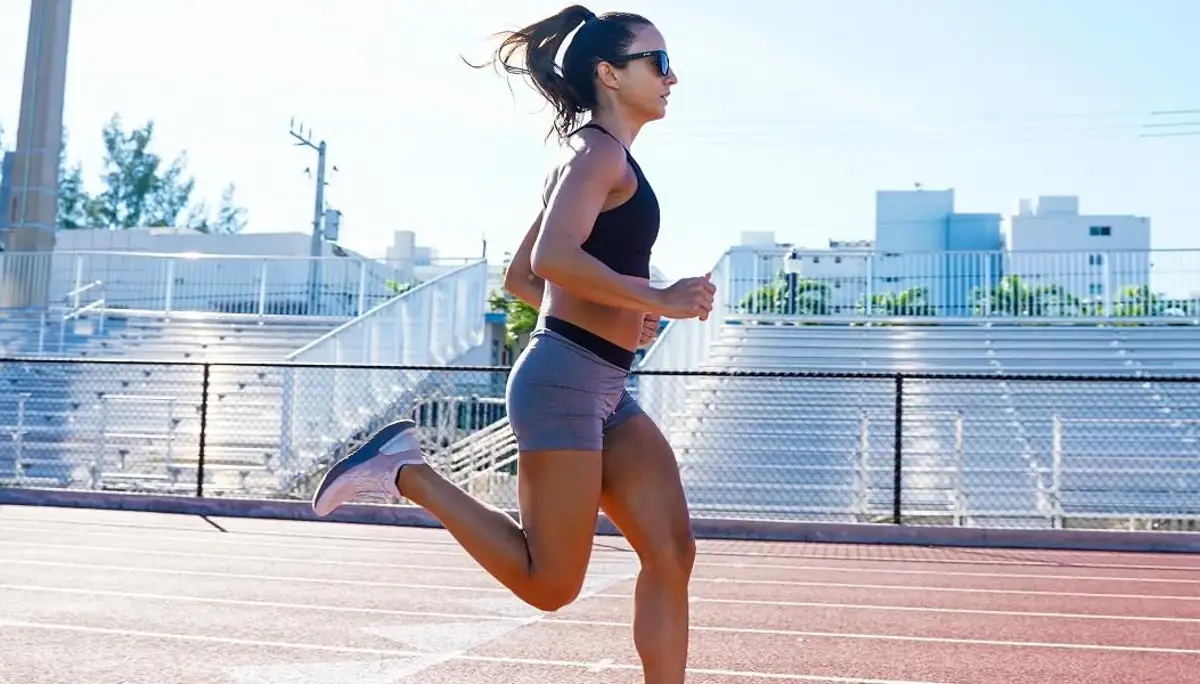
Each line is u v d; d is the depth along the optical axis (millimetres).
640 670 4504
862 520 13086
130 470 15719
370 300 23359
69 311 22578
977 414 16281
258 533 10805
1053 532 11227
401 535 10891
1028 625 6008
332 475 2684
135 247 38562
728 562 9305
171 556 8633
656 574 2742
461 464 13641
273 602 6297
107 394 17891
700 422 16781
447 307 20781
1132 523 12695
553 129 2924
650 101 2801
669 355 17094
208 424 16578
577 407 2615
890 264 21922
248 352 21109
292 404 14961
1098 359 19531
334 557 8828
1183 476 14641
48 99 25141
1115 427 15750
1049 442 15547
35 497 13539
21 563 8008
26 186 24891
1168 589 7766
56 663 4527
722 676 4520
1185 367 19297
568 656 4789
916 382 16797
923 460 15320
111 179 74562
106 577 7281
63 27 25531
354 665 4559
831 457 15352
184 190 76688
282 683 4211
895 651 5137
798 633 5609
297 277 24938
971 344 20328
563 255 2445
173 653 4770
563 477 2607
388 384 16422
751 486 14820
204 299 24938
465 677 4352
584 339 2637
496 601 6449
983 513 12773
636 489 2746
